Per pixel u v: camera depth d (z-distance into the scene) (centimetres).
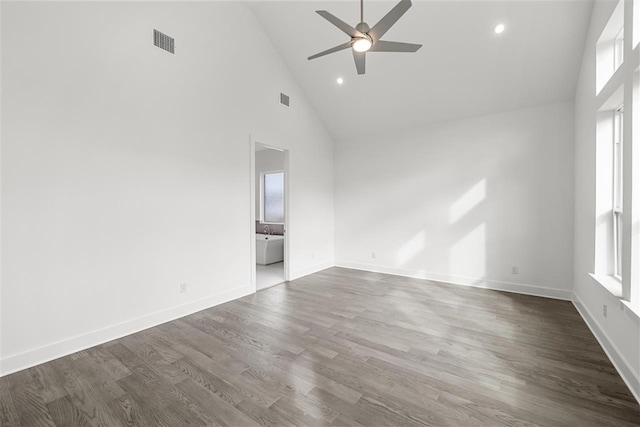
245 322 313
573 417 169
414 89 437
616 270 268
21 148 223
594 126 283
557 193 385
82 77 254
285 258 490
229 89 383
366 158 555
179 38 327
